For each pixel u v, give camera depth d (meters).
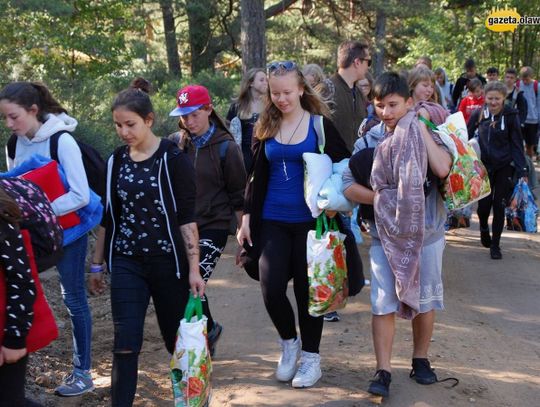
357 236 8.56
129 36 22.80
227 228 5.47
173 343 4.54
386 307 4.67
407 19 28.91
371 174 4.59
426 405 4.73
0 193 3.32
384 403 4.72
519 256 9.32
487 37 26.02
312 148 4.85
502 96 8.76
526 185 9.16
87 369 4.96
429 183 4.64
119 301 4.27
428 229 4.66
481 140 8.95
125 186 4.27
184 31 27.48
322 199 4.72
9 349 3.37
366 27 29.53
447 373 5.30
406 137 4.46
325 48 30.70
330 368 5.38
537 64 27.89
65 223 4.57
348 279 4.94
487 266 8.83
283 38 31.33
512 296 7.66
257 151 4.93
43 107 4.67
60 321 6.35
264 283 4.85
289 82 4.72
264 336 6.27
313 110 4.91
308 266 4.76
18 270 3.34
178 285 4.36
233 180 5.40
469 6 26.33
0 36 12.77
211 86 19.61
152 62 23.03
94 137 9.70
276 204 4.88
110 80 15.27
